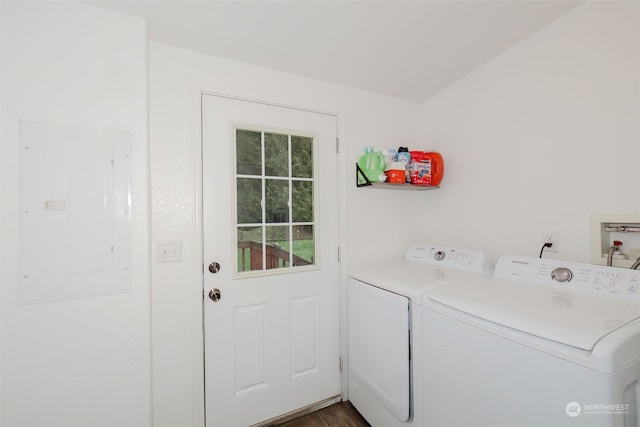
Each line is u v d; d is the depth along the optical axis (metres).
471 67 1.63
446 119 1.85
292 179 1.64
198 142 1.39
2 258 0.96
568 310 0.87
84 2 1.07
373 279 1.47
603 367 0.66
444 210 1.88
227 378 1.45
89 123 1.07
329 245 1.74
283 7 1.12
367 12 1.17
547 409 0.76
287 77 1.62
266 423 1.55
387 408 1.35
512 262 1.31
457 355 1.01
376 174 1.64
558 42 1.28
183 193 1.35
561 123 1.28
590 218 1.19
